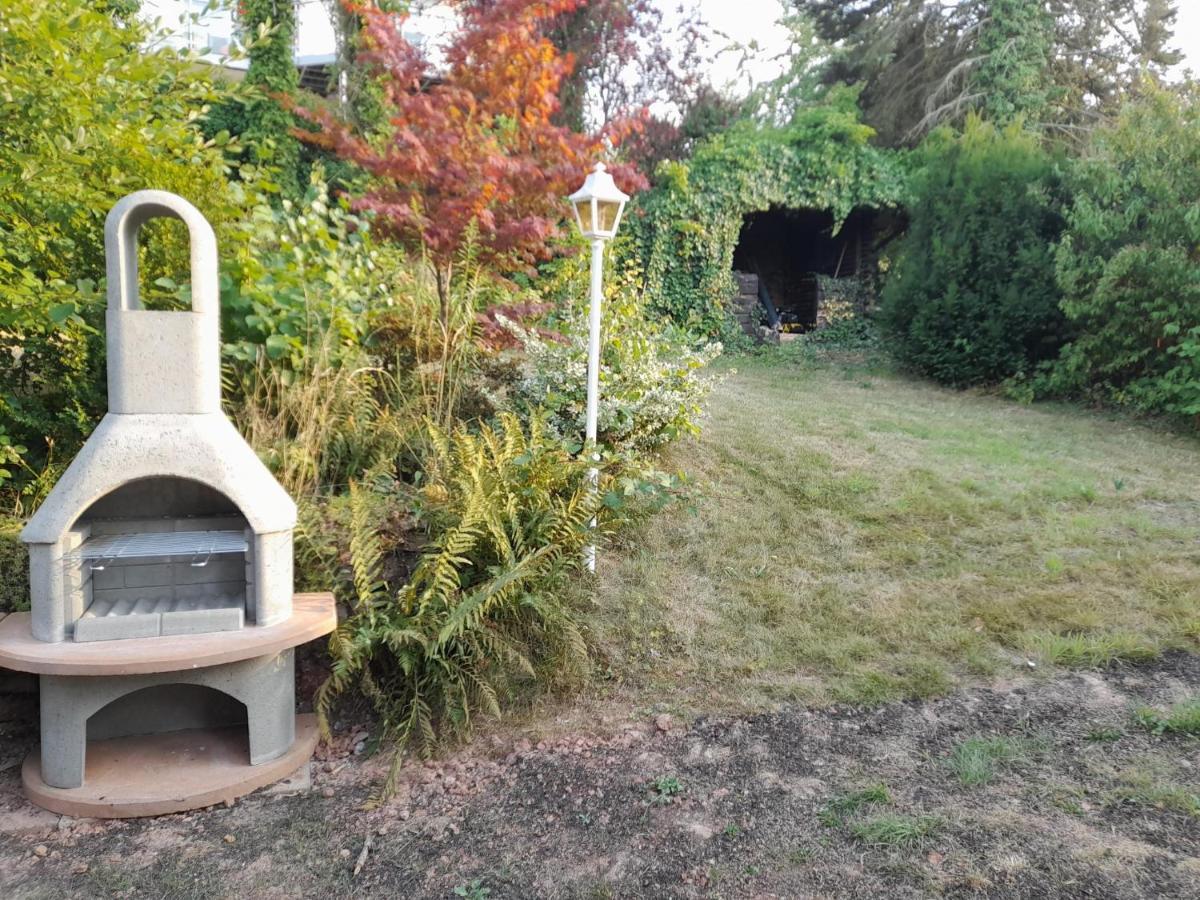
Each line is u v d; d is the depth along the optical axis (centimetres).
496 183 557
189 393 299
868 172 1332
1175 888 240
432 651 330
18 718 338
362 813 294
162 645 288
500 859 267
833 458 624
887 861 258
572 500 402
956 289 1003
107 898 249
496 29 596
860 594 447
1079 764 306
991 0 1770
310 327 476
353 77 1262
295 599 341
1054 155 1023
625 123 662
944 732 333
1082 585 457
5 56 363
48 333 412
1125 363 858
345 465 462
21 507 389
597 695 368
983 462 651
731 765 316
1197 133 790
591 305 456
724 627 414
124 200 291
